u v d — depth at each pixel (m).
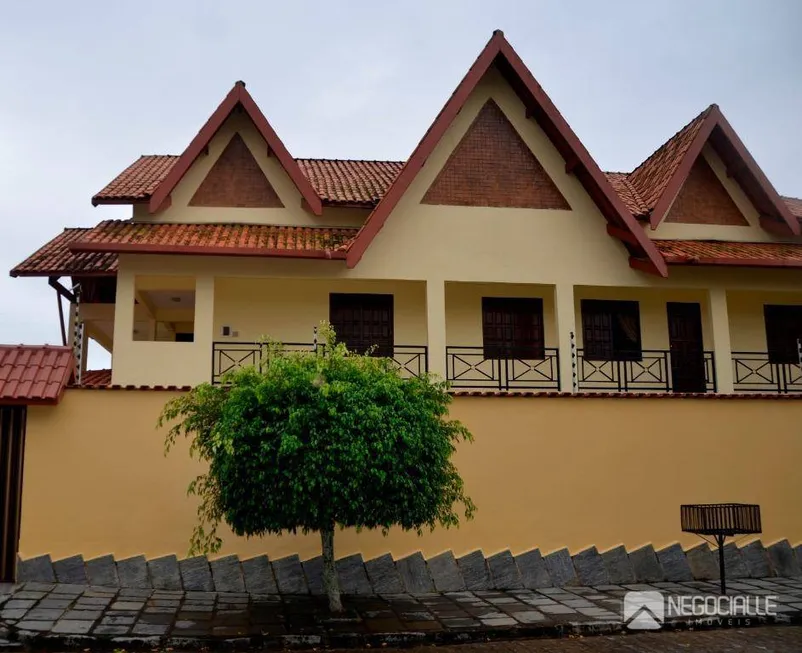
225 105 14.47
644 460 13.09
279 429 9.06
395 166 18.91
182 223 14.85
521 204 15.06
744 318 17.25
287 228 15.05
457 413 12.59
